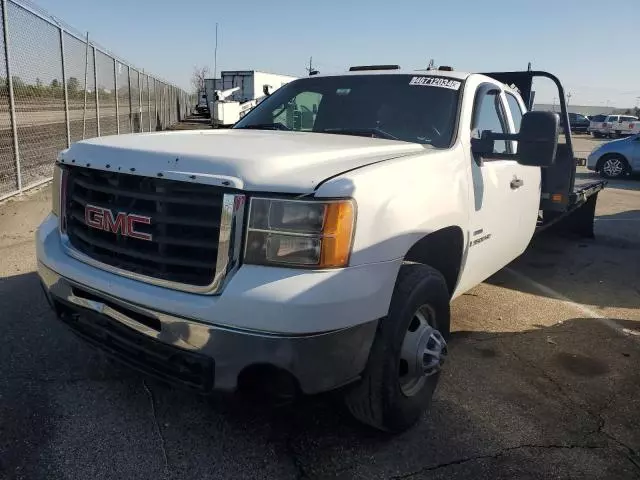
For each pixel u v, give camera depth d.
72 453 2.65
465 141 3.48
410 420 2.89
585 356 4.06
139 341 2.54
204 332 2.29
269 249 2.27
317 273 2.26
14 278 4.93
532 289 5.70
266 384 2.38
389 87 3.96
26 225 6.88
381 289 2.45
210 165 2.38
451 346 4.14
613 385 3.63
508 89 4.60
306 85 4.34
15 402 3.03
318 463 2.68
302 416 3.05
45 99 9.58
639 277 6.32
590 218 8.01
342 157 2.73
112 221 2.59
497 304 5.16
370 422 2.75
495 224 3.93
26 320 4.07
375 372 2.60
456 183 3.21
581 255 7.27
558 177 5.50
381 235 2.46
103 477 2.50
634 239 8.36
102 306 2.64
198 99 53.75
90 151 2.81
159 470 2.57
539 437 2.99
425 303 2.86
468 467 2.71
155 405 3.08
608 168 17.44
